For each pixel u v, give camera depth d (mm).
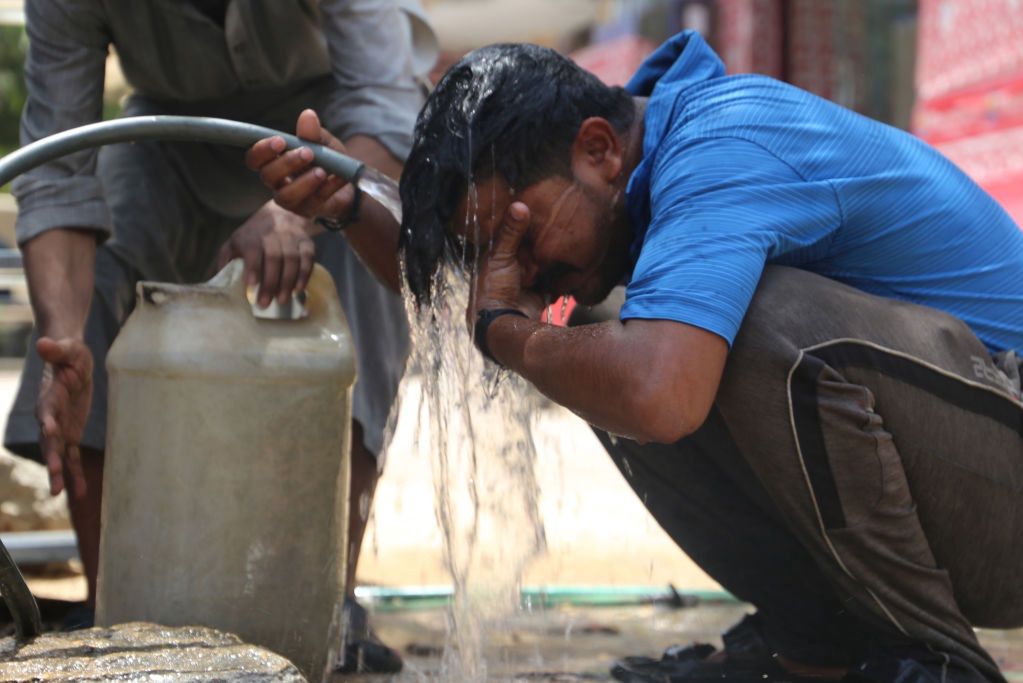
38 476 6090
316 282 3480
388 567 5910
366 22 4242
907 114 15695
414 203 3189
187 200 4652
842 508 3041
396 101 4242
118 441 3352
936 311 3199
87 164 3904
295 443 3332
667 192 3061
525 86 3119
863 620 3227
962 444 3111
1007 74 10703
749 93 3189
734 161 3055
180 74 4355
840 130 3178
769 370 2984
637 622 4684
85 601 4406
